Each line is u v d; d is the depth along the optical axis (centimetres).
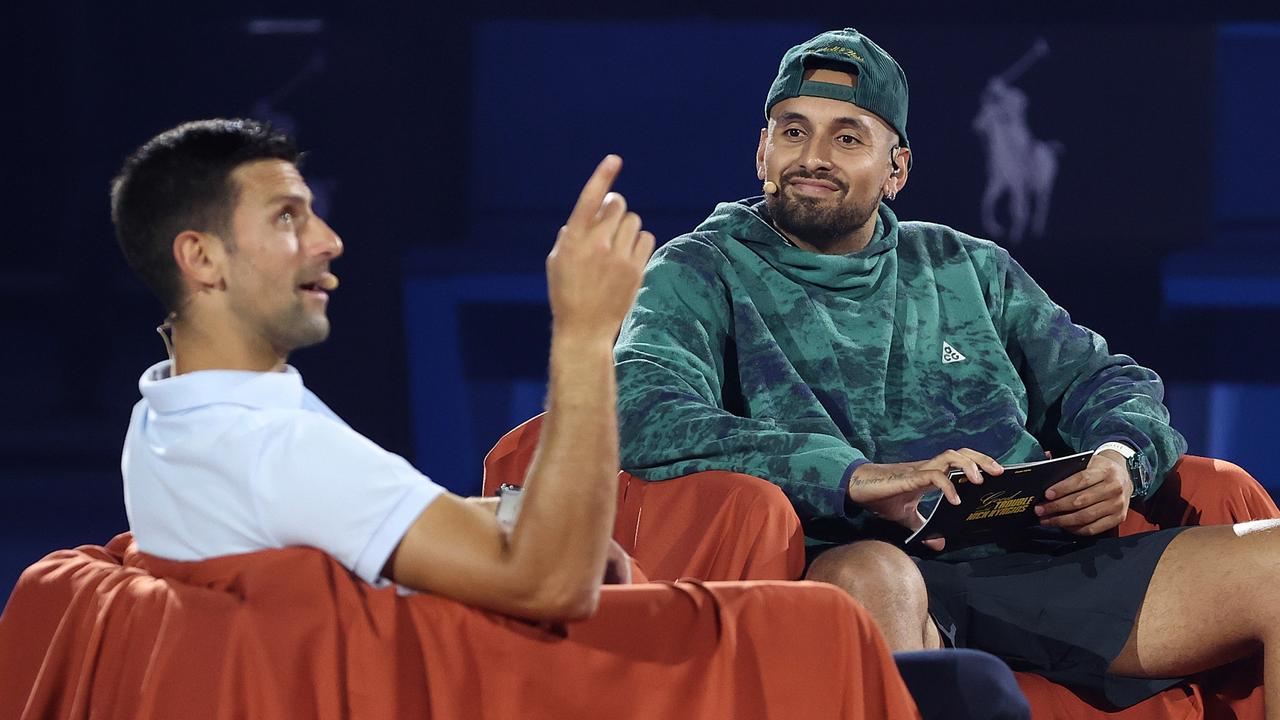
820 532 627
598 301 388
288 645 376
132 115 2445
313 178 2298
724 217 688
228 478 393
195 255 411
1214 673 583
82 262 2548
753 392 641
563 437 384
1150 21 2181
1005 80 2181
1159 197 2178
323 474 384
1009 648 591
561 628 398
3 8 2577
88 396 2553
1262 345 2108
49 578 443
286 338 421
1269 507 640
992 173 2194
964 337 677
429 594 394
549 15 2305
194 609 386
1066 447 688
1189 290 2122
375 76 2309
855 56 664
